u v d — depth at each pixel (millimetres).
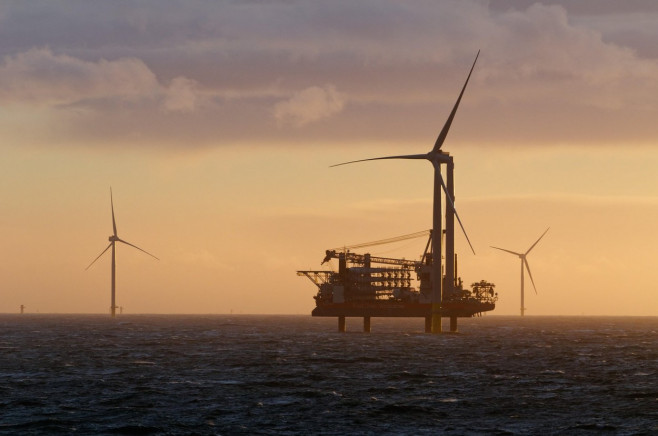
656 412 115875
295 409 117188
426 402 124188
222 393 133750
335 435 99750
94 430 102500
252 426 104812
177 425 105375
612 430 103188
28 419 109250
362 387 142250
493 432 101688
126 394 132375
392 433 100875
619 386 146125
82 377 158375
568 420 109812
